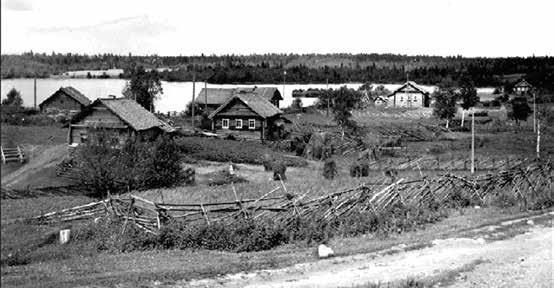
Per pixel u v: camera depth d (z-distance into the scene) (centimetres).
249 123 5912
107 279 1382
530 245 1866
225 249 1778
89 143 2759
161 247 1788
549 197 2634
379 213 2105
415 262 1638
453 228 2105
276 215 1917
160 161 2994
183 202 2398
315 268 1570
